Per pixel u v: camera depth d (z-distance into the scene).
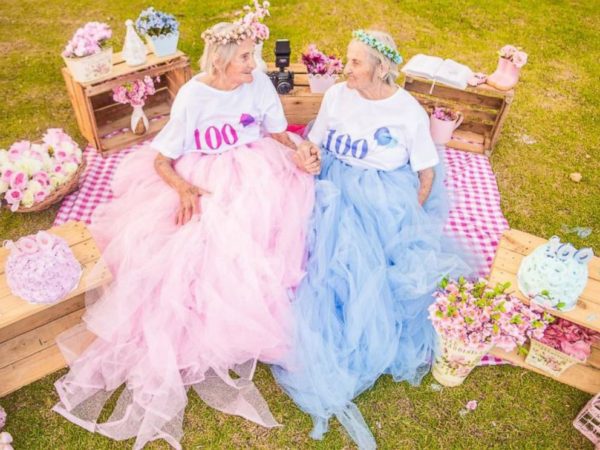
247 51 2.63
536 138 4.46
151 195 2.96
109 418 2.60
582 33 5.98
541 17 6.27
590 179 4.10
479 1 6.52
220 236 2.65
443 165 3.57
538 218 3.78
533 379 2.86
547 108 4.80
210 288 2.58
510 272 2.67
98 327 2.56
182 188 2.85
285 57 3.72
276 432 2.61
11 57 5.23
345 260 2.78
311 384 2.62
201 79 2.82
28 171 3.38
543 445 2.61
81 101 3.78
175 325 2.65
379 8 6.29
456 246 3.20
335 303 2.84
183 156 2.99
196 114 2.82
